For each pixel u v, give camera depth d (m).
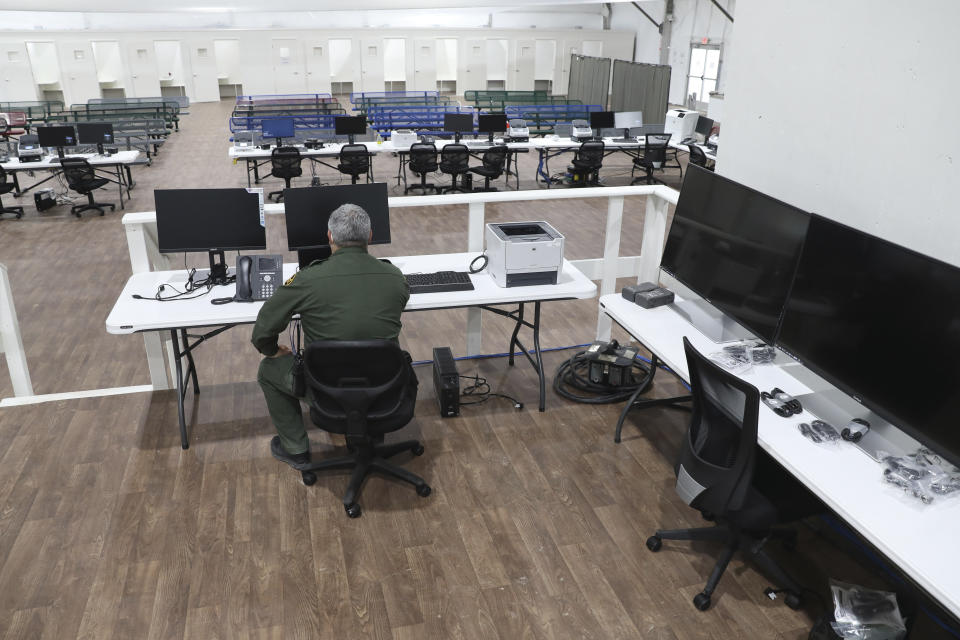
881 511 1.79
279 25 16.98
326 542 2.49
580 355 3.66
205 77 17.09
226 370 3.82
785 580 2.25
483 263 3.33
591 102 16.48
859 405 2.28
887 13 2.24
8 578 2.30
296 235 3.03
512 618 2.19
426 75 18.14
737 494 2.09
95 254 6.33
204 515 2.61
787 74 2.71
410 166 8.64
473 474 2.86
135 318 2.72
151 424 3.18
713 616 2.21
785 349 2.37
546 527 2.58
